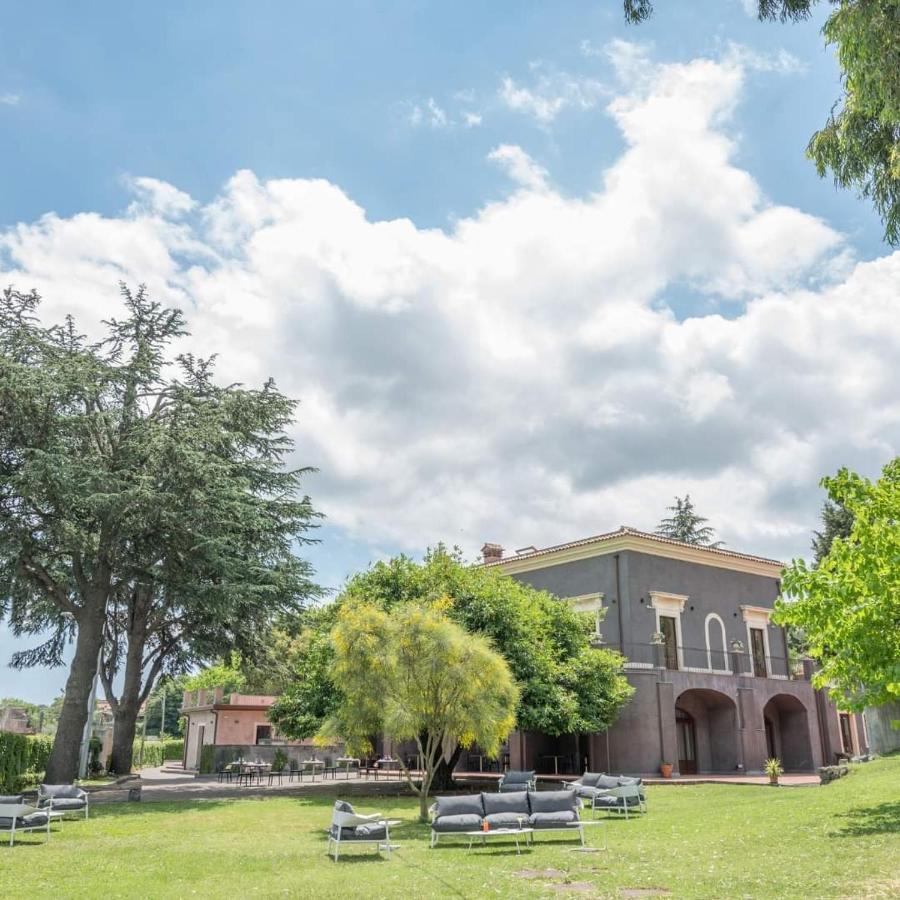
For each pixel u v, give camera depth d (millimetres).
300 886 11289
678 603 35594
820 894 9453
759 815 17016
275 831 17922
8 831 16625
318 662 28328
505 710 19719
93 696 33188
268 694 50312
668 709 31484
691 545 36375
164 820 19844
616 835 15844
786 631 40531
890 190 14531
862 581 13359
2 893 10922
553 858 13406
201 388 29219
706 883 10570
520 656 27266
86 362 25234
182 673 34469
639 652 33562
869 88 12859
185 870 12875
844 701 14359
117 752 31891
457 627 20062
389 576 29531
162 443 24750
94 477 23547
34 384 23234
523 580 38688
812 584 14086
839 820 15125
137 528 25750
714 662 36188
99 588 26688
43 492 23844
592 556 35906
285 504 29453
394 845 15398
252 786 29875
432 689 18953
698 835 15070
